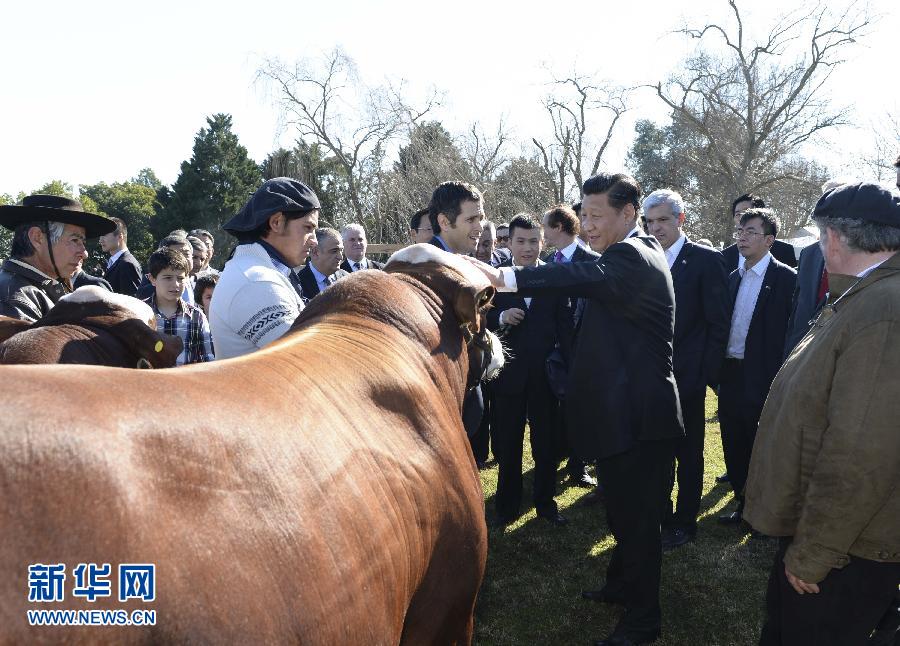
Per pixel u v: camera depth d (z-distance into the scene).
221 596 0.85
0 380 0.79
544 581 3.98
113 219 2.83
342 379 1.33
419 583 1.41
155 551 0.80
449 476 1.50
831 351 2.11
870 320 2.01
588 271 2.81
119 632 0.76
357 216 26.25
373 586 1.13
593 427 3.03
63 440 0.77
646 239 3.20
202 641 0.81
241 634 0.85
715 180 27.56
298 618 0.94
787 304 4.73
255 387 1.10
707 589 3.87
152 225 39.88
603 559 4.27
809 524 2.09
